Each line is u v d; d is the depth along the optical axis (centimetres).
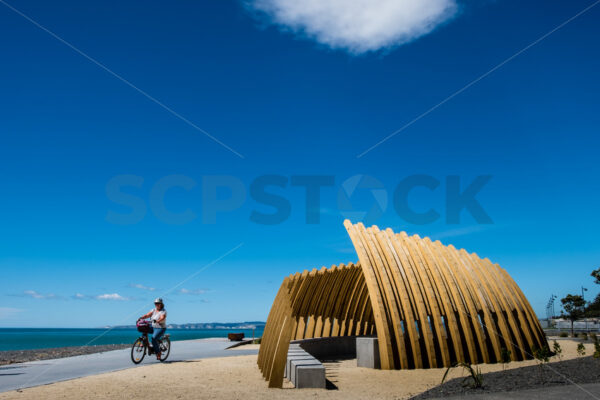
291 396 680
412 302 1059
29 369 963
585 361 991
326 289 1540
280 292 1002
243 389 732
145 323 1098
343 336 1477
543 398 588
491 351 1067
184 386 741
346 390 752
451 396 657
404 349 988
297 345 1205
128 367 1001
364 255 1076
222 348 1694
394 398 680
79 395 642
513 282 1256
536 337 1159
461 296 1104
